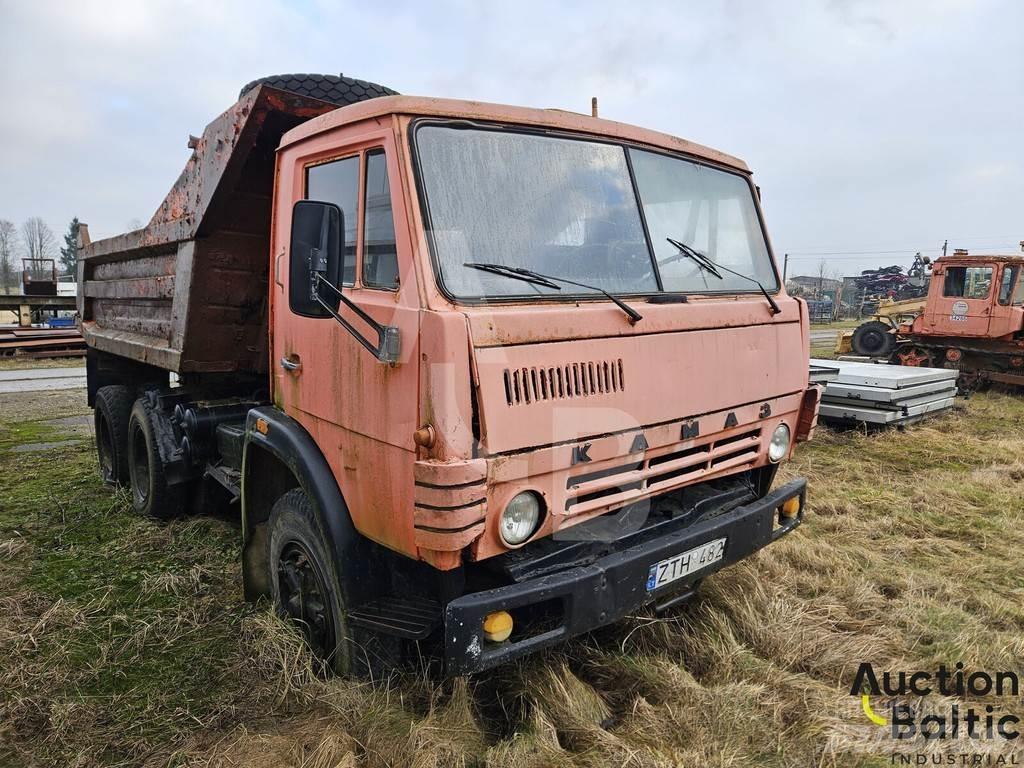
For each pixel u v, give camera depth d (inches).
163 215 167.3
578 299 100.3
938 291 535.5
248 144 130.3
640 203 117.3
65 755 101.3
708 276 126.5
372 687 107.6
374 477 97.0
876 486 247.1
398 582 107.2
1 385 495.5
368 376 96.6
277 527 124.7
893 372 382.6
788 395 136.5
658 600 128.2
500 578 98.7
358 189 102.0
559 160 107.3
